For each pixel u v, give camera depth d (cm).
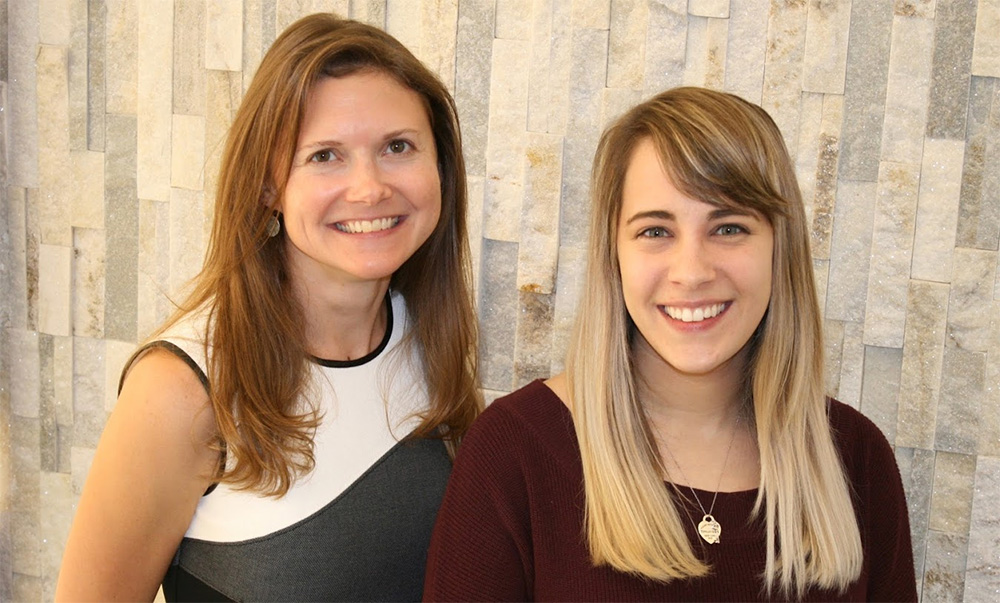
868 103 183
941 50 180
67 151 215
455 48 195
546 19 191
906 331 186
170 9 205
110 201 214
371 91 127
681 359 119
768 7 184
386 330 148
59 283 219
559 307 197
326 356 139
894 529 135
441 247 150
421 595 142
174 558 137
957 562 189
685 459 129
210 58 204
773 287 126
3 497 227
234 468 127
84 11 210
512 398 129
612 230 124
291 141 125
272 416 127
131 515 124
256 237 130
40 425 224
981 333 184
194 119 207
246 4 202
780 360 127
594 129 192
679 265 115
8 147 217
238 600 130
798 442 127
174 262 212
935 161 182
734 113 118
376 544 136
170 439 125
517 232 197
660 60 188
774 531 124
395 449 141
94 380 221
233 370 126
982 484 187
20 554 229
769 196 117
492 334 201
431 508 142
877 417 191
